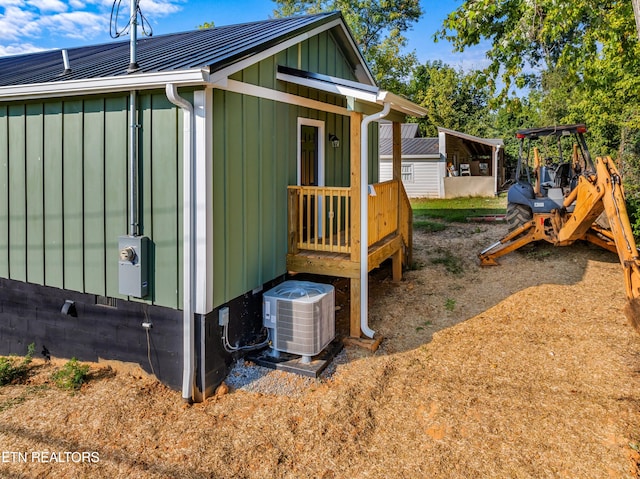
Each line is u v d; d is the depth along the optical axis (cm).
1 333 586
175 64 442
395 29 2386
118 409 432
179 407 441
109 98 473
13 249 563
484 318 642
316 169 711
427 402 442
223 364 485
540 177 934
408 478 342
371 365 515
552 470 346
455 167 2477
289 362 505
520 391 457
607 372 484
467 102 3753
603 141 1678
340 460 363
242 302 521
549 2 724
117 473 346
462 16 848
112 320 506
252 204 527
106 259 496
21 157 540
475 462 358
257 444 381
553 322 616
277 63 575
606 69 1174
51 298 542
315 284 557
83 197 503
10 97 503
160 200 460
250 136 518
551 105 1731
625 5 871
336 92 546
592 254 870
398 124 767
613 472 340
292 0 2588
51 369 531
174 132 446
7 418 414
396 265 790
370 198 625
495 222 1248
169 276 464
